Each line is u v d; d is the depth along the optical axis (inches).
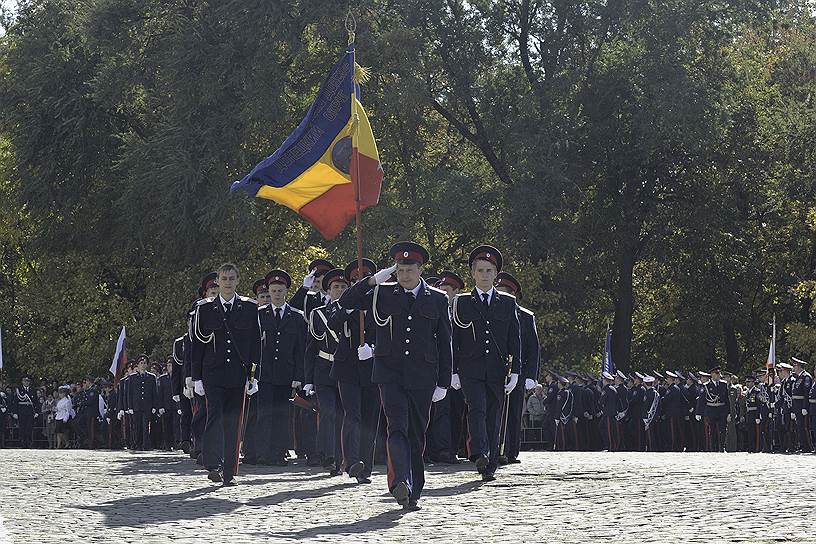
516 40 2790.4
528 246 2561.5
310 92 2667.3
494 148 2758.4
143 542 547.8
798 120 2807.6
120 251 2755.9
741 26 2714.1
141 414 1743.4
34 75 2657.5
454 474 933.2
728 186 2883.9
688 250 2878.9
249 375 850.1
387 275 684.7
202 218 2402.8
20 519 645.3
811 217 2741.1
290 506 708.0
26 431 2423.7
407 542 542.6
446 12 2684.5
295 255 2618.1
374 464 1063.0
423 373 673.6
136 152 2461.9
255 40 2445.9
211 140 2404.0
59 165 2691.9
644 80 2605.8
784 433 1745.8
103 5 2591.0
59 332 2854.3
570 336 2753.4
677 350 3120.1
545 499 722.2
